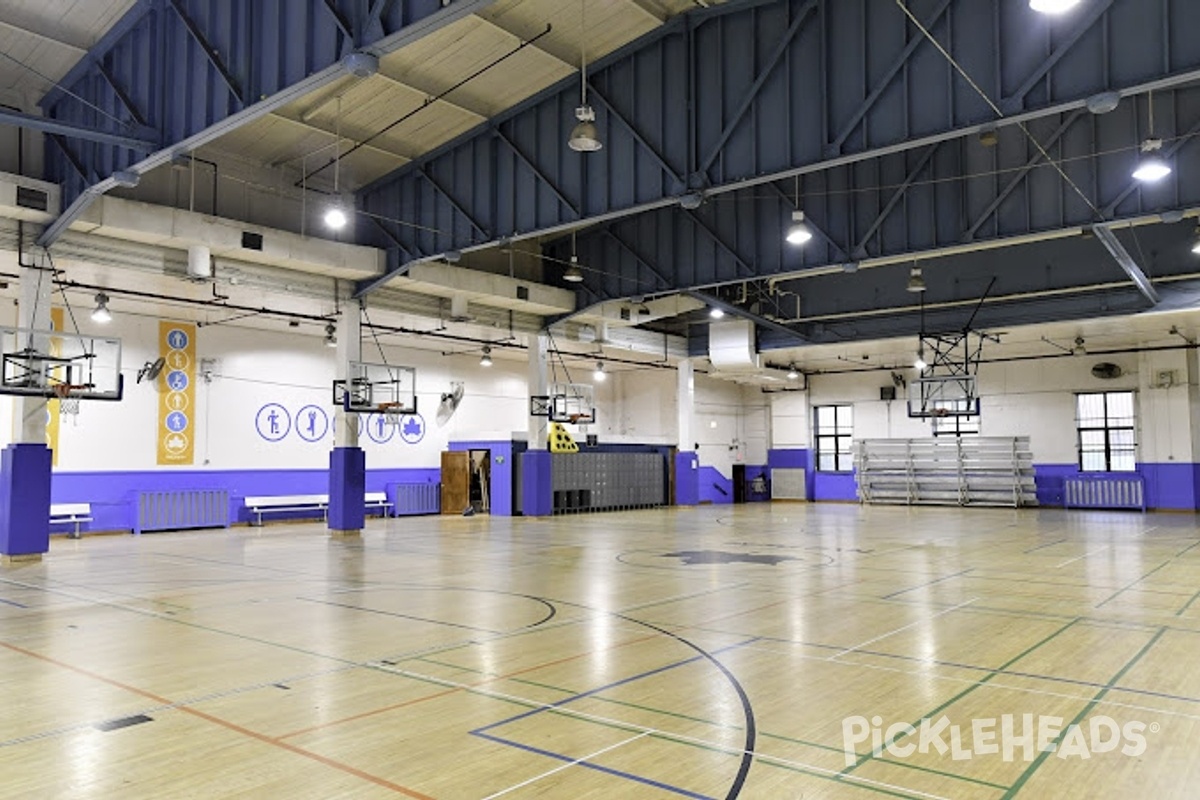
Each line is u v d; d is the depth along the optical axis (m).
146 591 11.63
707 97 12.50
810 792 4.45
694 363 32.50
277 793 4.48
